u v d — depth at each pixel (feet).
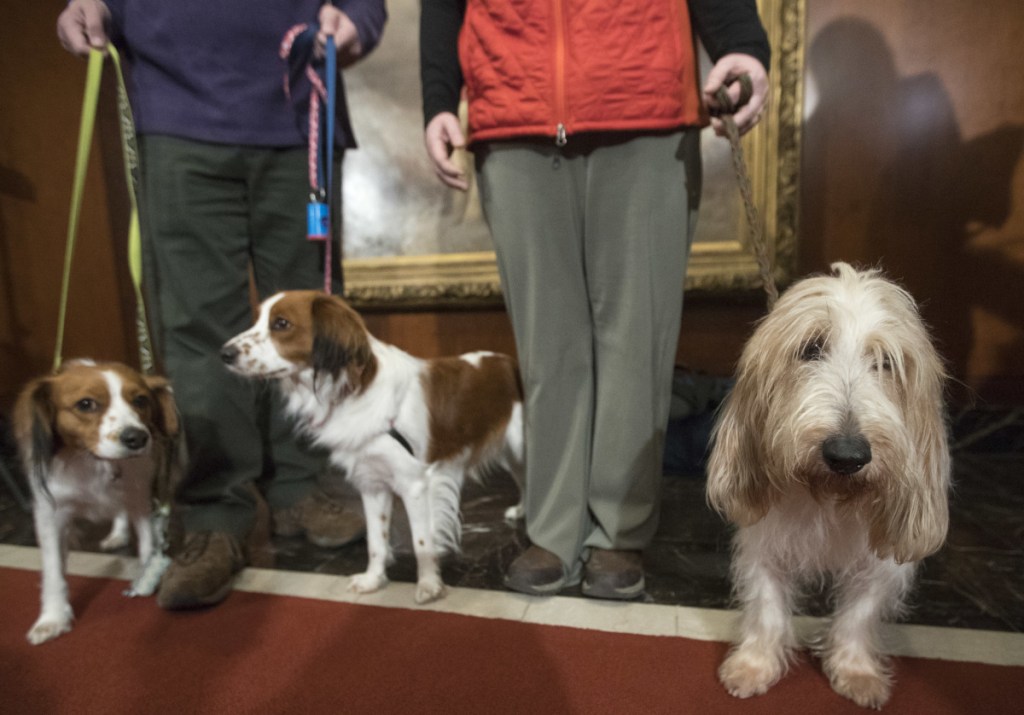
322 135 7.10
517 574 6.26
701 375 10.93
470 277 12.63
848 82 11.07
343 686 4.93
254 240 7.22
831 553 4.56
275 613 6.09
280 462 8.05
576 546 6.32
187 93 6.42
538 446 6.31
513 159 5.89
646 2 5.45
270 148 6.84
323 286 7.50
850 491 3.89
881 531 4.12
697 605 6.07
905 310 4.19
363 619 5.94
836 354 3.96
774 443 4.02
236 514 7.06
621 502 6.18
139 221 6.67
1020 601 6.10
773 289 4.73
